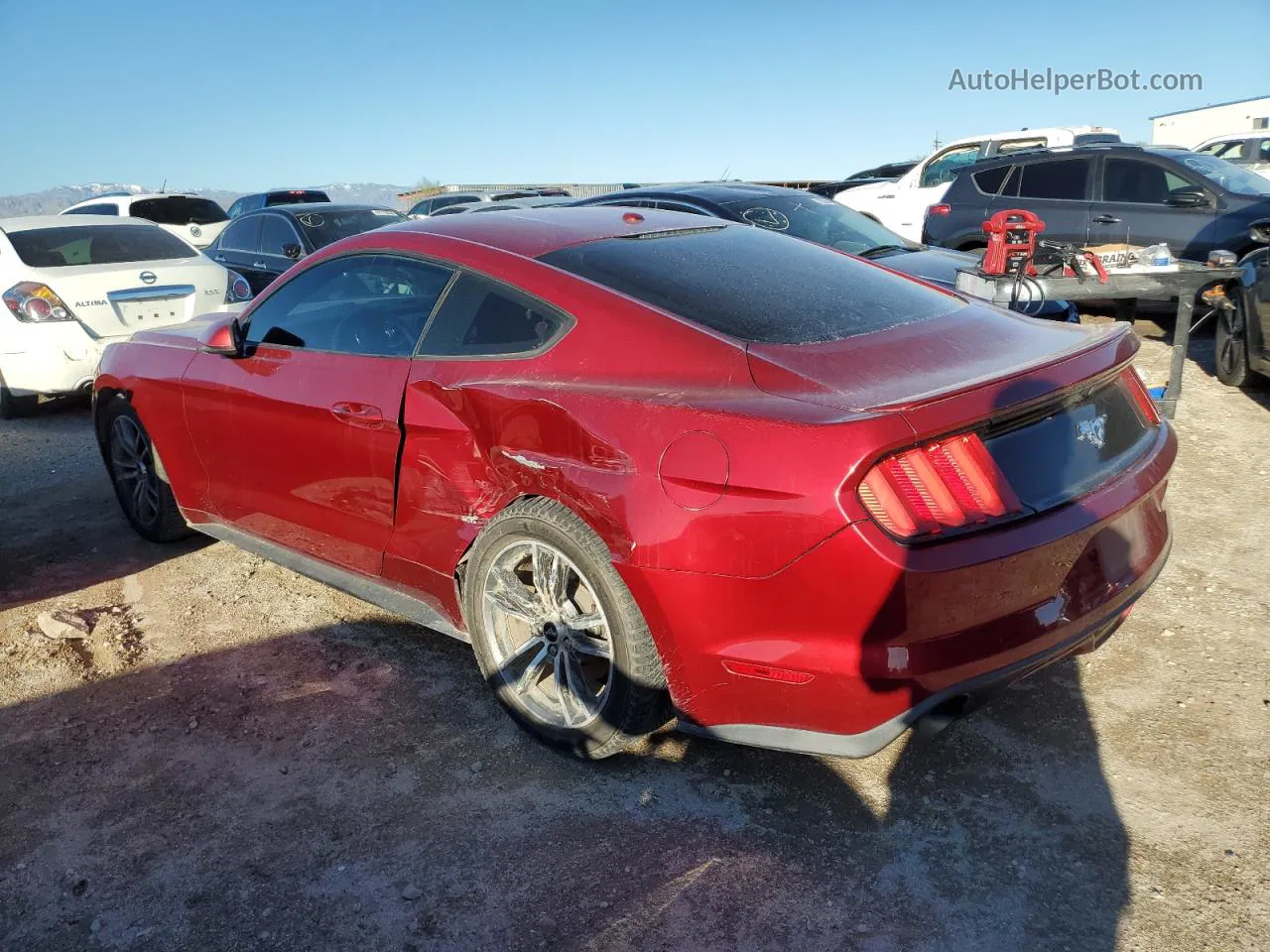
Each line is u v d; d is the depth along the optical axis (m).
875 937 2.18
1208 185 8.34
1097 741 2.87
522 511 2.75
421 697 3.27
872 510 2.20
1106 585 2.55
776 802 2.66
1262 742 2.83
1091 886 2.31
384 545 3.29
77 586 4.26
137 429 4.48
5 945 2.26
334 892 2.39
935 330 2.84
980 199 9.70
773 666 2.35
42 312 7.13
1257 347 6.30
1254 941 2.13
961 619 2.27
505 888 2.38
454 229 3.32
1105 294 5.48
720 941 2.19
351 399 3.25
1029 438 2.42
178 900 2.38
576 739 2.81
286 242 10.59
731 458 2.32
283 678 3.42
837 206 7.74
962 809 2.60
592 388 2.66
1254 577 3.89
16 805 2.77
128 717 3.20
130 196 15.94
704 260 3.13
